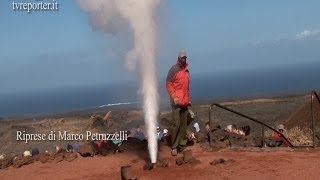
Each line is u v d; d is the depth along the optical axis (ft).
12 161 38.22
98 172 33.47
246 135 48.01
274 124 107.96
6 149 117.60
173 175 30.73
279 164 32.22
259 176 29.55
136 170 32.73
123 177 30.27
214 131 42.29
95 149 38.96
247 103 234.79
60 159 37.93
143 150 39.06
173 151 36.24
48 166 36.68
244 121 140.05
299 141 53.36
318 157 33.96
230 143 40.81
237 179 29.17
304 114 74.95
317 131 59.67
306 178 28.76
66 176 33.19
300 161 32.83
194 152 37.19
